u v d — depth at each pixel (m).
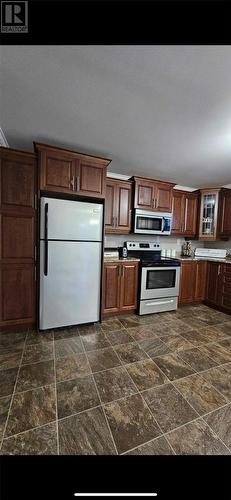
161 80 1.44
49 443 1.17
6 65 1.34
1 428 1.25
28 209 2.41
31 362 1.90
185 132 2.15
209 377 1.77
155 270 3.22
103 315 3.01
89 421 1.32
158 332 2.60
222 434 1.26
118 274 3.01
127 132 2.21
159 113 1.84
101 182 2.64
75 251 2.53
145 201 3.39
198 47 1.16
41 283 2.39
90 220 2.59
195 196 3.98
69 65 1.33
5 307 2.41
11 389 1.56
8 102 1.75
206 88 1.50
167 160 2.90
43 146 2.31
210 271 3.73
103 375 1.75
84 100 1.70
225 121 1.93
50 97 1.68
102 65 1.32
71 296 2.56
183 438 1.23
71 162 2.46
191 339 2.44
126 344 2.27
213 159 2.82
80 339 2.35
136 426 1.29
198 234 4.00
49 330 2.53
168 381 1.71
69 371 1.79
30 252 2.46
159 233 3.53
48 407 1.41
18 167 2.34
